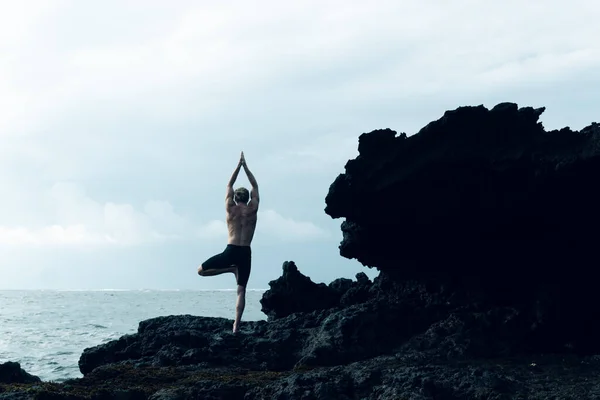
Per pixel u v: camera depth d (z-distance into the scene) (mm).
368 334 13625
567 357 12594
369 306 14562
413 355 12570
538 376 10867
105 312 56344
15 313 54719
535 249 13977
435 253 14859
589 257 13703
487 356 12891
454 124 13539
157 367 12508
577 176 12742
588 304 13664
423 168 13602
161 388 10688
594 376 10859
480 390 9773
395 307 14531
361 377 10484
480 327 13531
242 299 13531
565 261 13781
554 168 12781
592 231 13523
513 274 14312
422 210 14000
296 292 17641
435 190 13781
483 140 13484
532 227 13781
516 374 10977
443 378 10320
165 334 14398
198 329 15500
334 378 10508
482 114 13469
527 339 13344
